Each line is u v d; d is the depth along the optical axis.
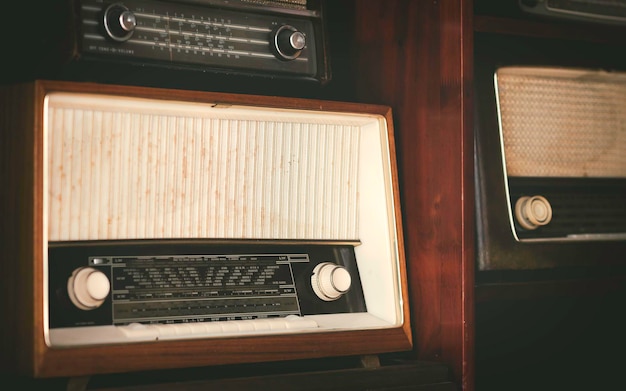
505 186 1.57
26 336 1.25
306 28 1.54
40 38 1.40
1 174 1.32
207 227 1.44
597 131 1.69
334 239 1.56
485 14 1.65
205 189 1.44
